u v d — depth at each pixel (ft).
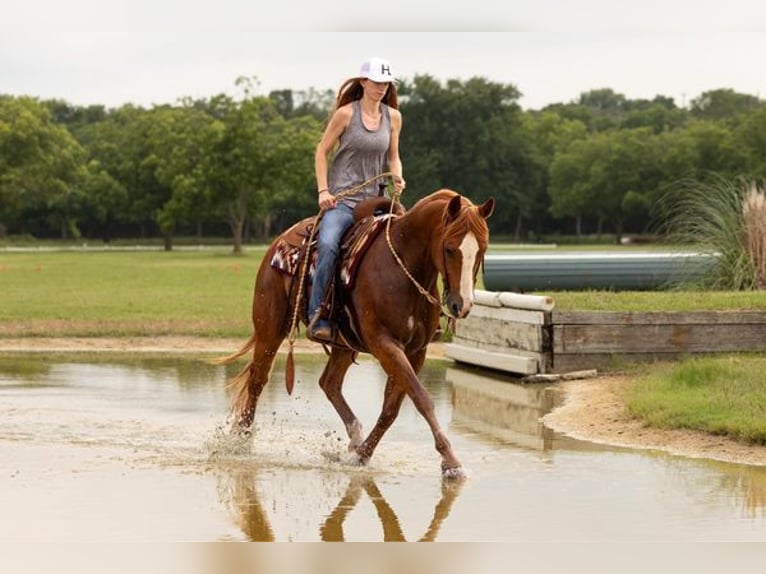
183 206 244.01
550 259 69.10
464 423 42.06
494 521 28.25
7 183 275.59
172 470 34.17
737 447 35.88
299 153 232.94
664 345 51.75
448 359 61.62
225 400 47.21
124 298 92.73
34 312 79.56
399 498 30.66
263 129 254.88
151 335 69.67
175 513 29.04
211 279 123.34
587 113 426.10
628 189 311.47
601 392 46.70
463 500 30.40
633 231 342.85
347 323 34.40
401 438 39.29
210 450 36.88
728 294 59.47
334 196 34.88
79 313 79.05
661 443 37.45
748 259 67.21
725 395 40.24
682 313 51.70
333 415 44.21
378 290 32.78
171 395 48.44
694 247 69.46
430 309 33.40
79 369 56.65
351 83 35.42
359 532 27.37
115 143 333.83
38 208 335.67
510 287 68.44
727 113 390.42
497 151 343.46
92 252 241.76
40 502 30.04
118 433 39.88
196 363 59.52
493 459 35.45
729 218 69.21
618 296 59.11
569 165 325.62
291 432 40.70
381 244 33.30
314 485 32.30
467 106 340.18
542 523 28.02
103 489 31.58
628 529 27.43
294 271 35.81
